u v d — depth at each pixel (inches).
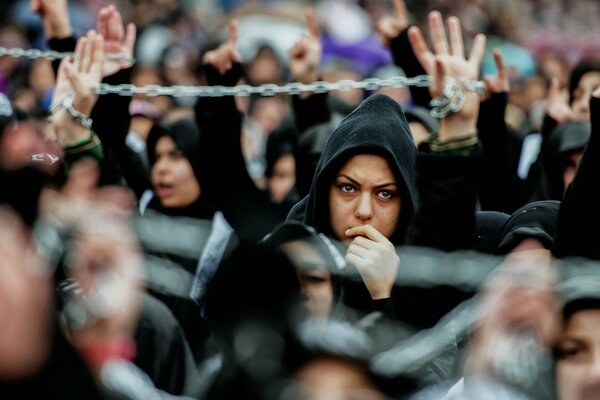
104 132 304.2
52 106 280.8
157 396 176.1
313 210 248.1
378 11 848.9
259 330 164.9
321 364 161.6
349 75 587.2
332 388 161.2
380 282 220.1
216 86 325.1
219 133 310.7
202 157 314.7
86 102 282.0
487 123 320.5
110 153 287.0
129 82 311.3
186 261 239.8
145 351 208.7
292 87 309.1
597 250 222.1
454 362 191.6
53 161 202.7
